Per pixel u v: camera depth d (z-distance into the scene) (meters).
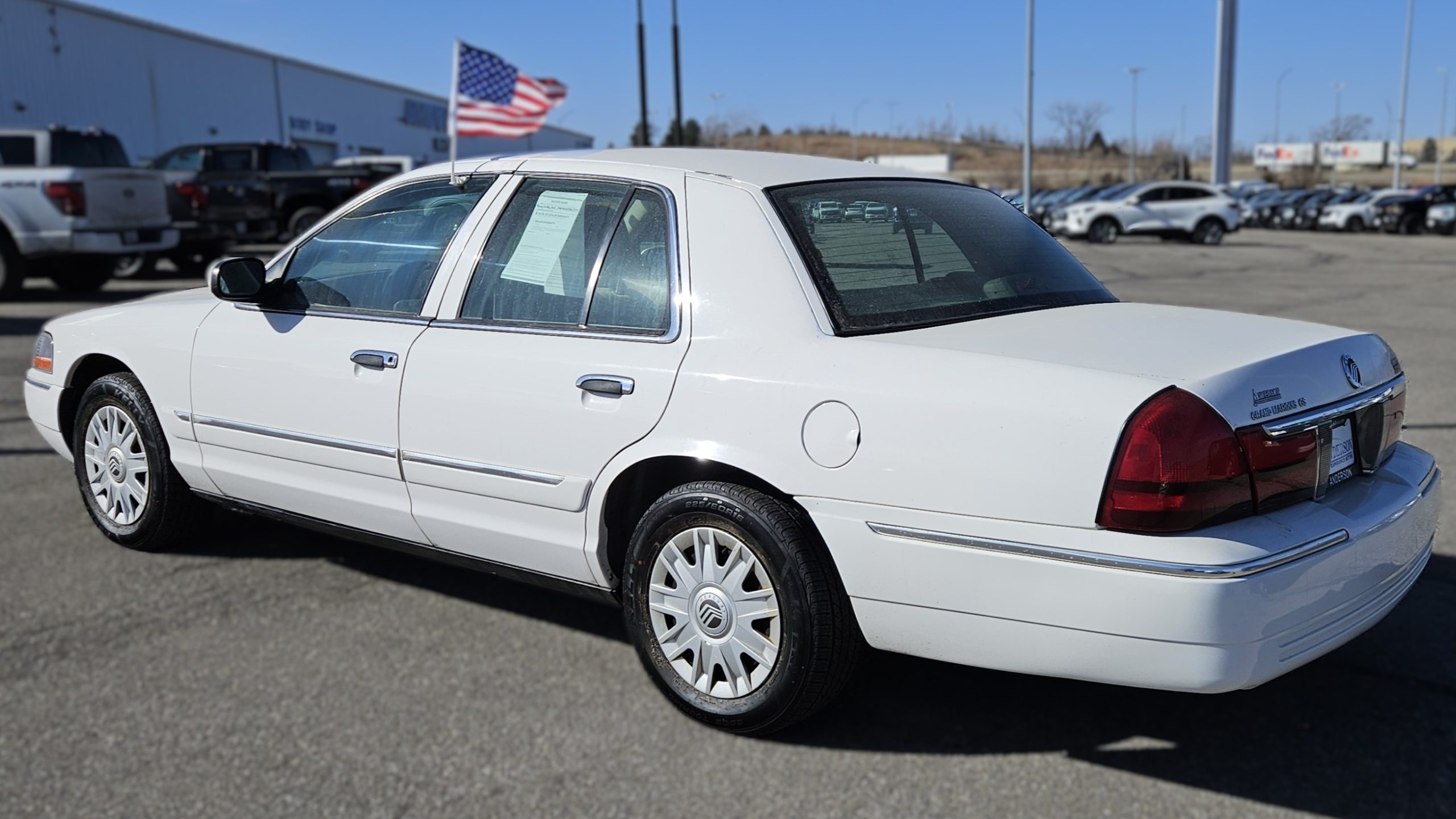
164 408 4.69
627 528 3.65
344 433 4.07
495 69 15.64
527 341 3.64
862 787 3.07
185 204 18.20
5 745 3.30
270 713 3.49
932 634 3.00
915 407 2.92
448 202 4.06
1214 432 2.70
